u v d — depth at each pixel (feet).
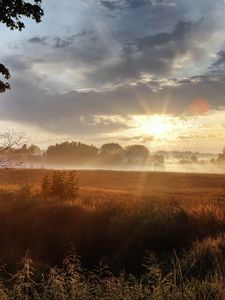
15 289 18.85
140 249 44.60
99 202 72.43
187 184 242.58
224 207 65.92
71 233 51.67
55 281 18.79
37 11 49.85
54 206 60.18
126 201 81.25
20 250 45.44
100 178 272.92
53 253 46.80
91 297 18.26
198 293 19.01
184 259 31.14
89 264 43.75
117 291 18.49
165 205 66.74
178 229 47.37
